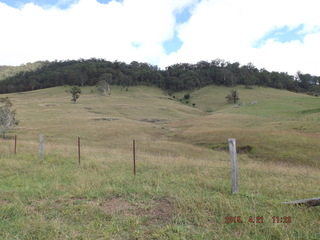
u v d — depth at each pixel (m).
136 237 4.59
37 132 40.81
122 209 5.95
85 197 6.88
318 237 4.54
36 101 102.62
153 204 6.26
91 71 169.25
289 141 27.02
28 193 7.04
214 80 175.75
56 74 166.25
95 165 11.28
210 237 4.57
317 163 20.77
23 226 5.01
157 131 46.09
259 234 4.64
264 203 6.26
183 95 149.25
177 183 8.21
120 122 55.44
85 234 4.71
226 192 7.24
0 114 36.28
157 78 174.12
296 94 141.50
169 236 4.57
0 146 17.69
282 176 10.62
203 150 27.52
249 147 27.50
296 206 5.95
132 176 9.29
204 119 61.69
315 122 40.97
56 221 5.12
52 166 11.18
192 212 5.65
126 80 163.62
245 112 80.69
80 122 54.38
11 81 170.88
